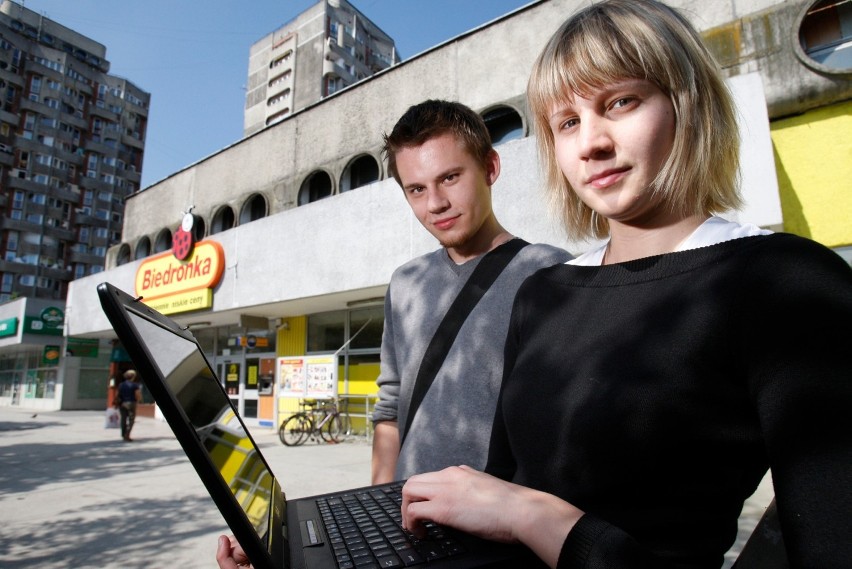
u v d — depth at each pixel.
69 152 56.31
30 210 52.81
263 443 9.69
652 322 0.70
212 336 13.95
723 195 0.82
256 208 12.72
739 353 0.60
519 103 8.34
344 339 10.76
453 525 0.72
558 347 0.81
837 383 0.48
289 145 11.93
